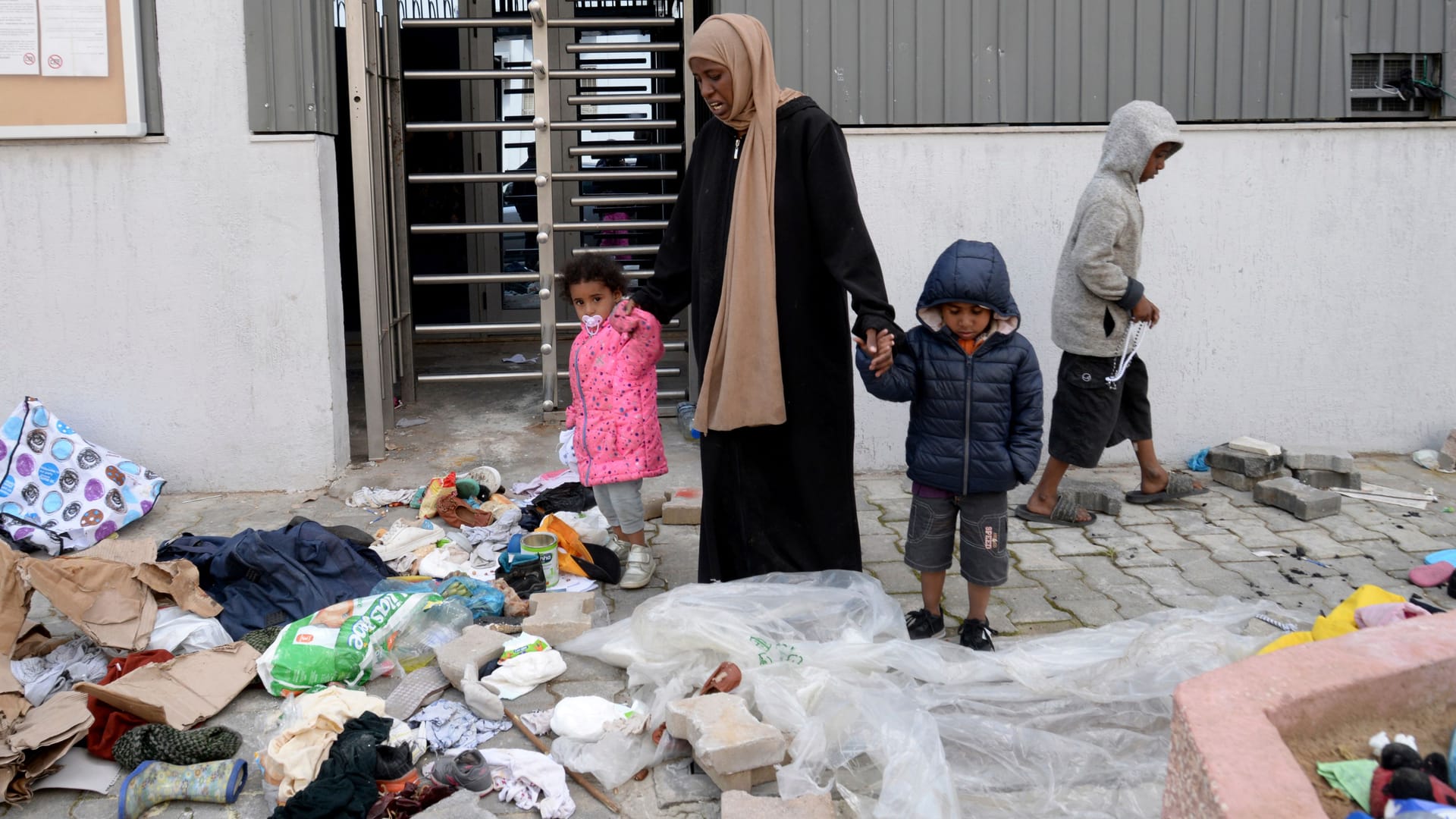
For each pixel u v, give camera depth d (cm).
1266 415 652
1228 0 609
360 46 614
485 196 961
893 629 400
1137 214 510
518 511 545
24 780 320
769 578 419
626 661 391
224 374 592
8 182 568
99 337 584
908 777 308
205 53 566
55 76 557
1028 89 608
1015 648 388
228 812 314
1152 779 318
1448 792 188
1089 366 525
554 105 926
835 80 600
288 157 576
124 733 340
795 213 404
